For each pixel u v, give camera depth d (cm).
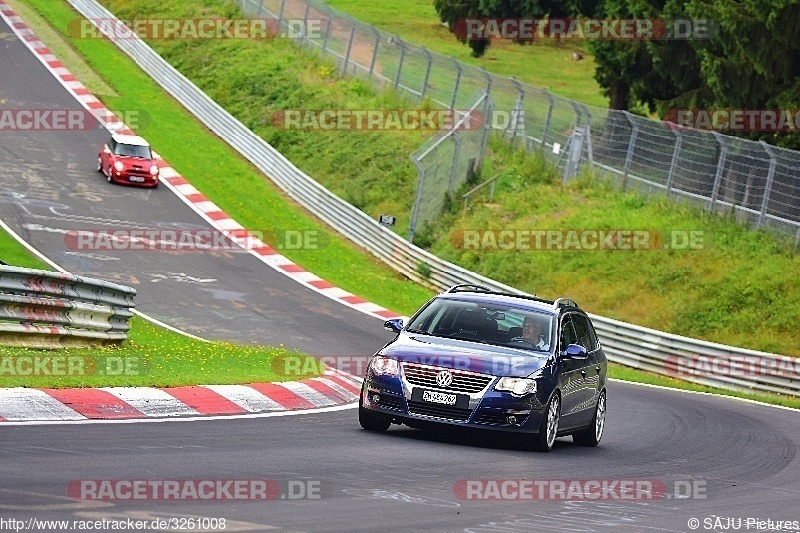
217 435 4094
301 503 2959
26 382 4550
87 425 4012
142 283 10650
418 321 4906
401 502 3116
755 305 11269
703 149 12862
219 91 19200
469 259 13438
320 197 14988
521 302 5009
